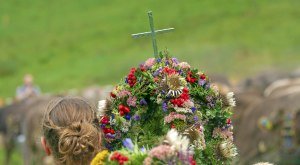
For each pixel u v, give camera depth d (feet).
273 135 48.67
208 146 15.46
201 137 15.14
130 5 166.61
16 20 170.19
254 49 120.98
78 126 13.34
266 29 134.92
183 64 16.03
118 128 15.76
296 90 50.83
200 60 115.85
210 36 135.54
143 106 15.79
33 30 162.40
